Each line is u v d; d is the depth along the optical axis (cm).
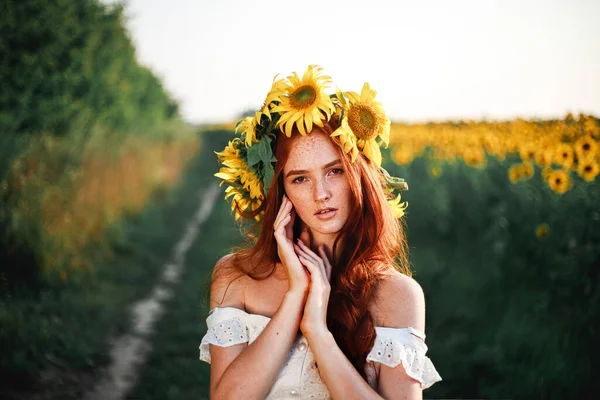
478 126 1557
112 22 1515
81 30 1320
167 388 521
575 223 550
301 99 198
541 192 684
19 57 1096
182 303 786
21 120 1045
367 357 193
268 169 211
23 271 696
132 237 1184
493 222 777
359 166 204
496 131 1296
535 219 642
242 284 211
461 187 973
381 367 193
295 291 197
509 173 774
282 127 203
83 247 887
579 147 701
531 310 586
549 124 1044
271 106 204
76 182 914
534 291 616
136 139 1678
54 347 561
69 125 1156
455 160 1267
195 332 667
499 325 609
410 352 191
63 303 687
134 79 1997
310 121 196
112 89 1535
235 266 213
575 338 482
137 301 788
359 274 200
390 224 208
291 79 200
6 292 641
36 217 726
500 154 1078
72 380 518
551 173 664
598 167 673
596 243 514
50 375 517
